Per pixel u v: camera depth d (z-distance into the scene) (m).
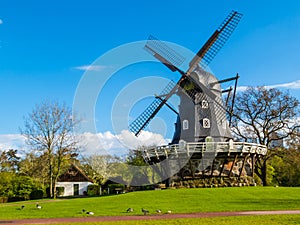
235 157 41.59
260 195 33.09
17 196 55.22
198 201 29.91
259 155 45.28
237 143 41.22
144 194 34.72
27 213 25.67
